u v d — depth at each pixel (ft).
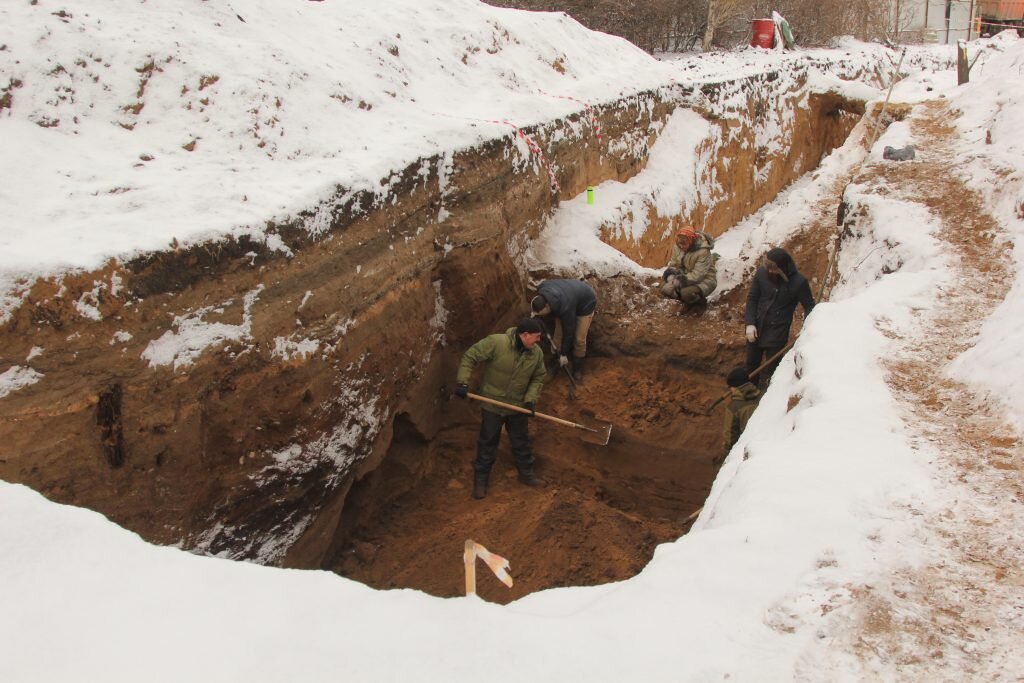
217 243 14.80
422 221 22.11
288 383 16.39
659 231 39.04
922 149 32.24
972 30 96.63
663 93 44.86
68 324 12.57
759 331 24.99
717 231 47.11
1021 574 9.53
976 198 25.21
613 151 38.34
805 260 32.73
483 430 22.29
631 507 23.00
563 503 21.76
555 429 26.11
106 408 13.21
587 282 30.12
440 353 24.04
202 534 15.46
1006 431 12.76
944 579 9.41
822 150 60.75
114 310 13.15
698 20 73.10
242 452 15.87
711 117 47.37
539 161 30.12
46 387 12.38
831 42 82.02
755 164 52.03
